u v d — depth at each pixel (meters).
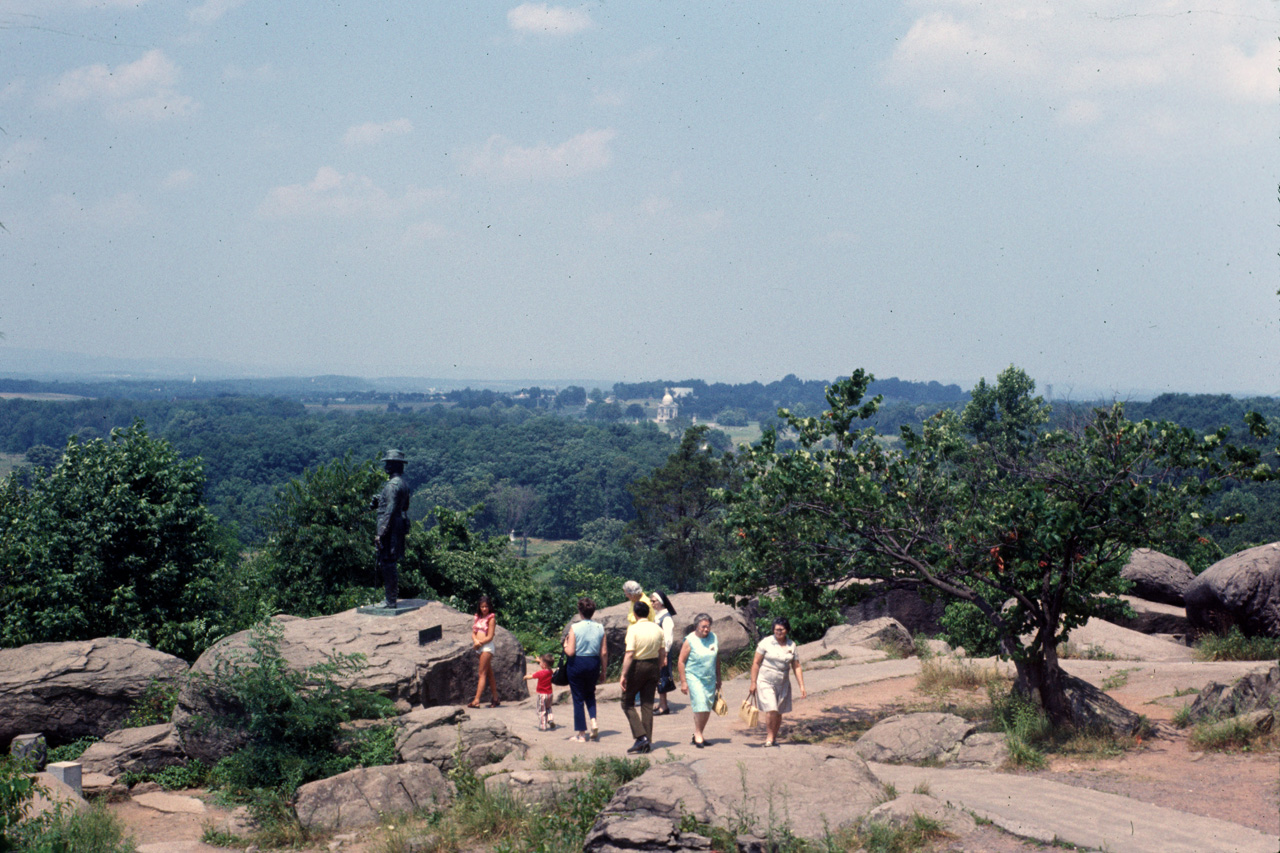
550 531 168.50
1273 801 7.80
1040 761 9.57
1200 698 11.33
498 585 30.27
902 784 8.52
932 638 22.36
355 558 26.11
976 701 13.42
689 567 57.88
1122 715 10.87
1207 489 10.33
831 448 12.88
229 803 11.16
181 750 12.51
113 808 11.24
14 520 21.89
